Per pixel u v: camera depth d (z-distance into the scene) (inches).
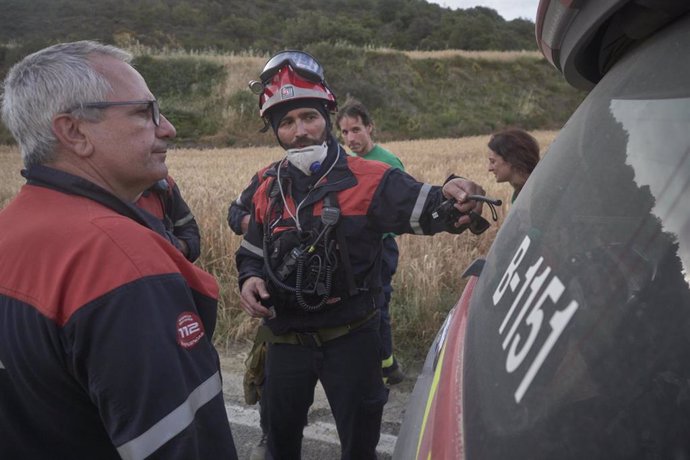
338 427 111.4
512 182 150.3
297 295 101.3
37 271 57.4
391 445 148.6
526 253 48.0
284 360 109.6
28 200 62.6
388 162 179.0
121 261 56.9
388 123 1779.0
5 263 58.5
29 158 65.1
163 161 71.6
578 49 54.2
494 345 45.9
